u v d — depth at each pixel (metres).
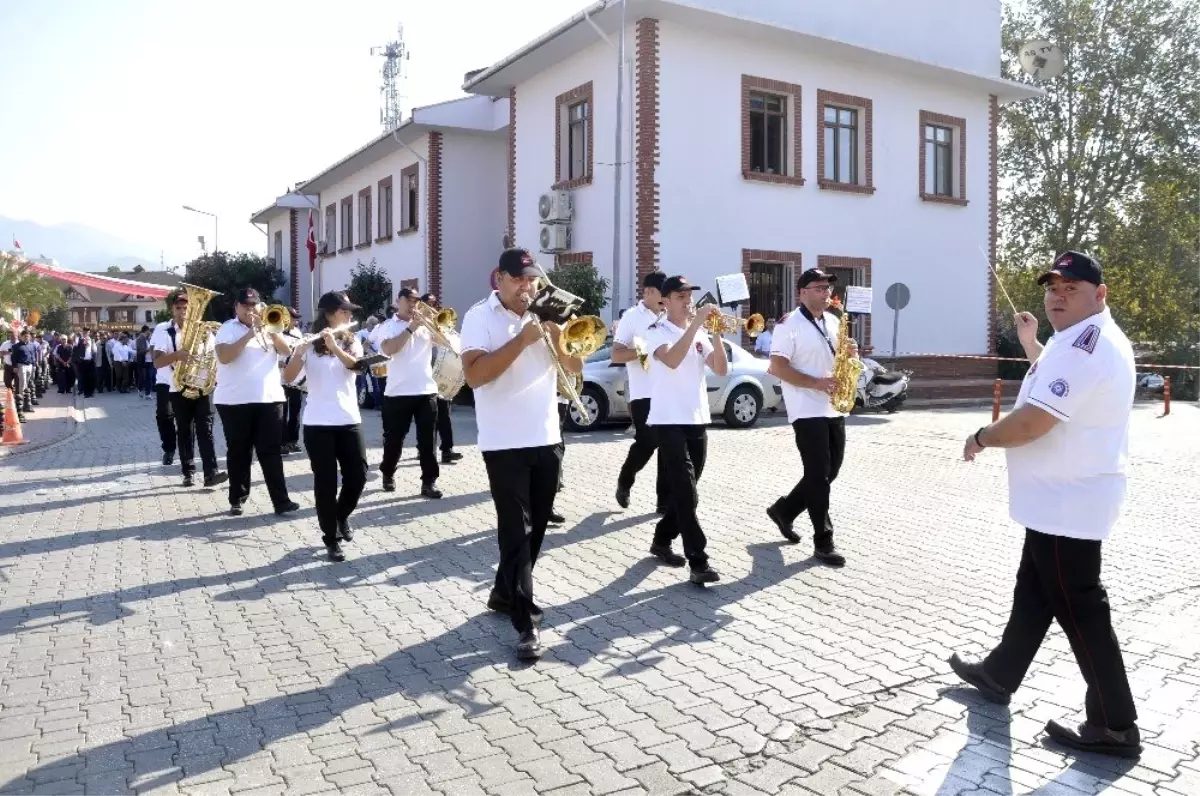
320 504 6.77
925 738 3.98
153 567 6.60
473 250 26.92
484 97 26.11
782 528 7.27
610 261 19.62
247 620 5.48
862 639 5.17
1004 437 3.81
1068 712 4.23
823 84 21.11
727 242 19.78
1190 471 11.11
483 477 10.30
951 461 11.83
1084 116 31.02
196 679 4.58
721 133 19.56
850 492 9.66
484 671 4.70
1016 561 6.83
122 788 3.52
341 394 6.86
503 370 4.70
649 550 7.10
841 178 21.97
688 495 6.14
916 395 22.08
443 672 4.68
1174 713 4.22
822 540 6.72
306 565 6.68
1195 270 31.64
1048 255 33.03
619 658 4.88
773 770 3.70
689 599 5.89
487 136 26.84
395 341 8.80
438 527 7.87
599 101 19.83
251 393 8.18
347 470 6.95
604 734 3.99
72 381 27.78
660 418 6.23
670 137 18.84
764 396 15.62
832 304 6.71
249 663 4.79
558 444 5.09
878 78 22.08
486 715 4.18
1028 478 3.91
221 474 9.76
